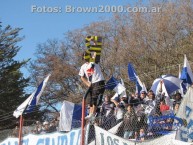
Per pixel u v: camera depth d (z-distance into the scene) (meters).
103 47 45.12
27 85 44.75
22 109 17.08
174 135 12.21
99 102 14.71
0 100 41.72
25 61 46.03
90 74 14.81
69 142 14.58
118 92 16.59
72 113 17.00
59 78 49.94
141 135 13.41
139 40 41.19
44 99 48.03
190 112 12.73
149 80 34.56
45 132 17.08
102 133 13.45
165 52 38.84
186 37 39.41
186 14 39.69
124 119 14.15
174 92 17.50
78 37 51.56
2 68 43.25
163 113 14.19
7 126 30.05
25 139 16.53
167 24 39.94
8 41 45.00
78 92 47.19
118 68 43.12
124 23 45.03
